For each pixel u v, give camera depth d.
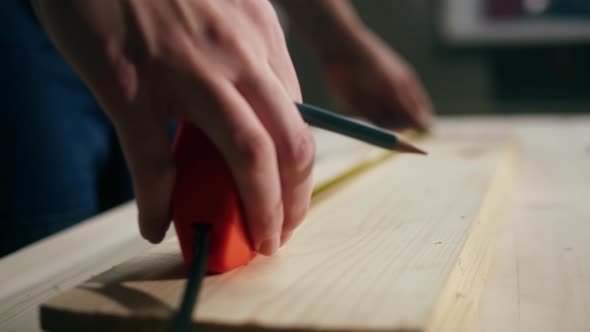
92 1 0.46
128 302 0.47
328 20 1.46
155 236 0.53
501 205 0.89
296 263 0.54
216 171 0.50
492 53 2.61
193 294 0.43
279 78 0.53
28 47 1.03
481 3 2.56
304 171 0.51
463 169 0.98
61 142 1.07
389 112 1.54
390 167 1.04
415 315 0.41
